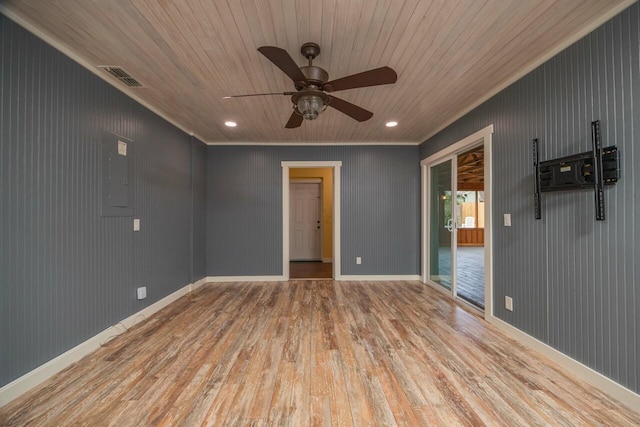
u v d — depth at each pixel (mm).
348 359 2188
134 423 1529
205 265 4703
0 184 1681
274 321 2971
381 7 1680
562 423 1527
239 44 2051
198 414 1597
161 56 2203
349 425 1514
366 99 3045
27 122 1832
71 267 2156
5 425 1513
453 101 3111
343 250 4840
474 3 1654
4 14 1688
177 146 3811
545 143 2223
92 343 2336
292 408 1645
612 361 1729
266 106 3205
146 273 3123
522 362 2146
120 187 2709
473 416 1579
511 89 2584
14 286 1752
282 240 4824
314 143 4820
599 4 1675
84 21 1800
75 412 1610
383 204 4859
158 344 2449
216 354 2271
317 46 2061
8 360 1714
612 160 1721
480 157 5922
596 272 1832
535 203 2312
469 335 2617
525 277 2441
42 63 1925
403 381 1905
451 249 3803
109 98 2557
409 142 4836
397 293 4027
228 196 4797
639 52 1586
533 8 1696
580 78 1927
